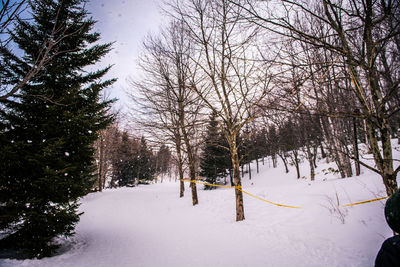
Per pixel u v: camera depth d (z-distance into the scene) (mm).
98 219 9305
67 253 5031
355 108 3096
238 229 5922
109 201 13883
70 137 5324
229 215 7652
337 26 2541
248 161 24094
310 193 8359
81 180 5723
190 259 4336
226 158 20844
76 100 5918
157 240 5949
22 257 4762
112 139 23266
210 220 7516
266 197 9148
